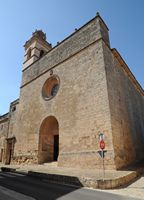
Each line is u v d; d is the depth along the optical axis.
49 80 20.47
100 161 11.96
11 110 28.98
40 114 19.64
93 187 7.89
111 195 6.41
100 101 13.73
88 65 15.98
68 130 15.26
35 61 24.73
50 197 5.77
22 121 22.64
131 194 6.73
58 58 20.31
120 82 17.70
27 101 23.03
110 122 12.52
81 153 13.37
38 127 19.27
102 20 17.59
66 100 16.75
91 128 13.52
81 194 6.39
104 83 13.95
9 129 27.39
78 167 13.05
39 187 7.53
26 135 20.86
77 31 19.08
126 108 17.34
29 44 29.94
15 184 8.14
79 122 14.61
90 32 17.41
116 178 8.27
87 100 14.71
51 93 20.69
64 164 14.15
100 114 13.35
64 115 16.28
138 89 26.55
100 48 15.58
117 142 12.60
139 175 11.03
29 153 19.19
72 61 17.97
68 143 14.73
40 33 30.48
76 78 16.62
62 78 18.33
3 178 10.29
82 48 17.38
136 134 18.58
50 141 19.50
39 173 11.03
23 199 5.39
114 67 16.92
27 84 24.50
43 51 29.12
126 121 16.17
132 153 15.39
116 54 17.62
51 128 20.05
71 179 8.87
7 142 24.55
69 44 19.48
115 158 11.50
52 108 18.11
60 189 7.27
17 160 20.72
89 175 9.24
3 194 6.00
